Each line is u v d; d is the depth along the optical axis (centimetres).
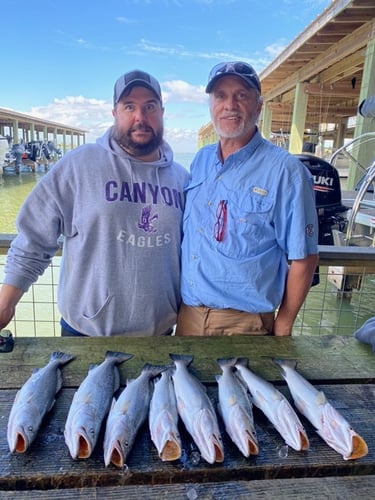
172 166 172
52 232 160
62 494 84
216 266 155
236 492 86
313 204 156
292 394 116
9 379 123
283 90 960
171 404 106
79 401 103
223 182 158
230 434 98
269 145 158
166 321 169
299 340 156
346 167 1129
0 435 97
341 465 93
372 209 449
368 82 510
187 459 92
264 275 154
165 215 161
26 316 321
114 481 87
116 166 156
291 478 90
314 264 158
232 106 152
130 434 94
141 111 154
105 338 151
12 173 1539
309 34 593
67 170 155
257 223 152
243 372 126
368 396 122
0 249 193
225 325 160
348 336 161
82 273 158
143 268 156
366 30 521
